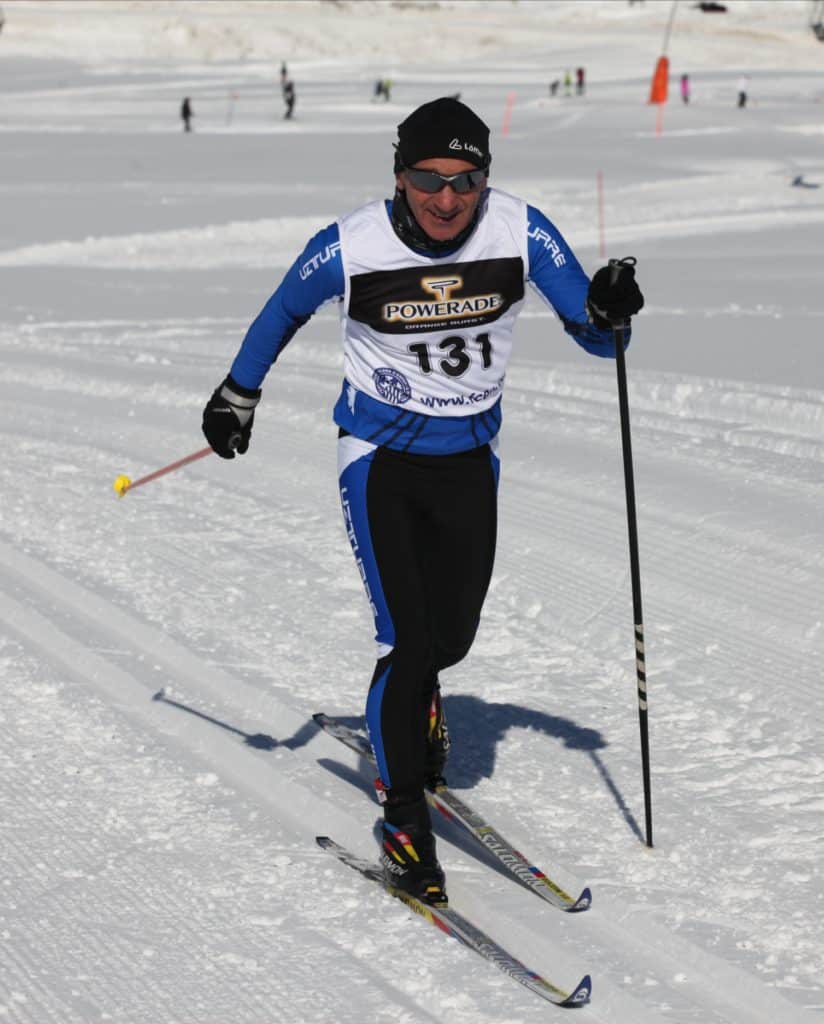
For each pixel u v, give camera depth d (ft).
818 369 100.58
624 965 33.32
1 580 62.34
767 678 50.96
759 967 32.76
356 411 37.73
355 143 378.32
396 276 35.68
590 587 60.95
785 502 71.26
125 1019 31.24
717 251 185.57
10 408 98.73
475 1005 31.60
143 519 71.72
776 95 585.22
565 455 81.76
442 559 38.06
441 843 40.29
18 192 264.11
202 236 211.00
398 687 37.24
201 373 108.99
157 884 37.37
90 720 47.96
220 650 54.13
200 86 634.43
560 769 44.27
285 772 43.98
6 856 38.81
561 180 288.51
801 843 38.86
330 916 35.81
